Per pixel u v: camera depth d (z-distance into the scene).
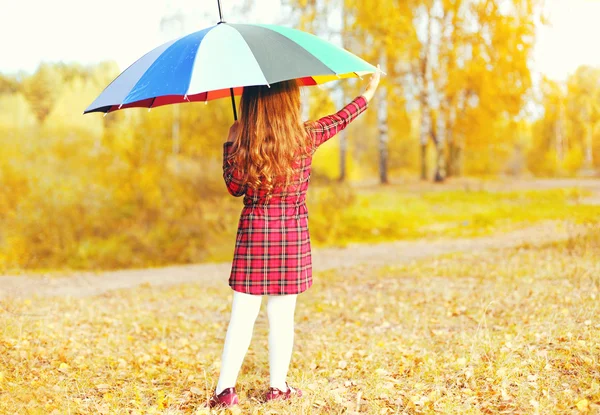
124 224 13.34
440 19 16.62
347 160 17.47
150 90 2.64
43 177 13.84
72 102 15.95
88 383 3.76
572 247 8.75
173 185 13.73
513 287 6.51
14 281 10.23
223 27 2.90
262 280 2.89
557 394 3.11
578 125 16.45
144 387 3.74
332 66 2.71
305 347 4.87
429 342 4.73
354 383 3.66
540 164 16.66
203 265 12.28
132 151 14.21
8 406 3.20
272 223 2.88
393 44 16.39
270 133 2.78
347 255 12.06
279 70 2.60
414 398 3.20
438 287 7.19
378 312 6.25
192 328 6.14
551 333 4.28
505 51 16.27
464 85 16.66
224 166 2.92
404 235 13.95
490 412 2.98
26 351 4.39
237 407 3.01
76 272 11.60
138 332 5.85
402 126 17.19
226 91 3.71
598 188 14.88
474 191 15.48
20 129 15.17
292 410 3.04
